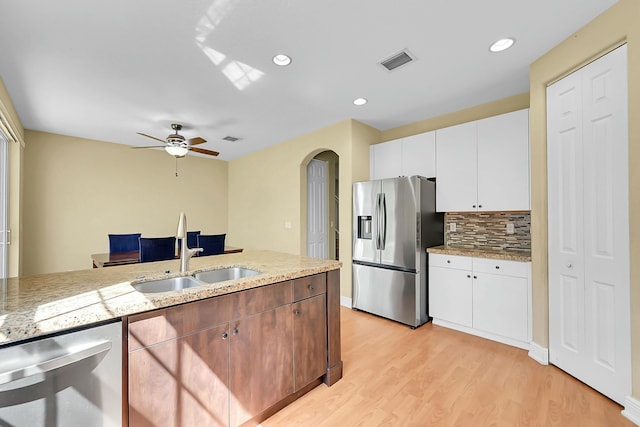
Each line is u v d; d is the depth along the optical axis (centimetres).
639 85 157
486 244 314
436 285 304
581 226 194
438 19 181
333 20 180
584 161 192
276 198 486
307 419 165
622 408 168
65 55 212
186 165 549
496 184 274
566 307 206
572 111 200
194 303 134
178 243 432
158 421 123
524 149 258
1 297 123
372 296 338
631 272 162
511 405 175
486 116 313
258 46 207
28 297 123
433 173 323
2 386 90
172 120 358
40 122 358
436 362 229
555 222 214
